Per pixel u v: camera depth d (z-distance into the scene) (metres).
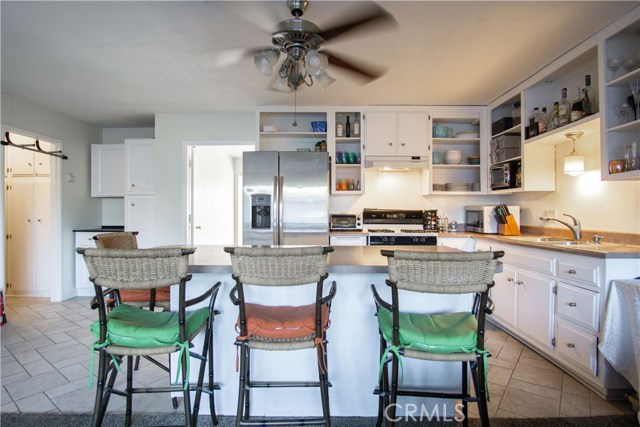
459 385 1.77
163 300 2.00
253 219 3.48
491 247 3.17
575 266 2.12
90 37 2.27
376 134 3.79
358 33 2.21
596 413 1.80
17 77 2.94
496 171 3.63
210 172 4.91
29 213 4.28
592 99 2.45
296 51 2.10
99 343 1.39
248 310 1.56
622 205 2.40
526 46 2.41
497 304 3.02
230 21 2.08
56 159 4.02
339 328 1.78
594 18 2.06
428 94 3.43
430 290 1.26
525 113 3.07
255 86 3.18
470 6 1.93
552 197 3.12
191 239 4.18
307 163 3.46
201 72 2.85
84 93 3.35
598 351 1.95
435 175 4.12
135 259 1.30
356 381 1.79
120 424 1.71
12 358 2.49
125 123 4.52
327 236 3.44
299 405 1.79
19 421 1.74
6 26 2.13
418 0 1.87
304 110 3.79
